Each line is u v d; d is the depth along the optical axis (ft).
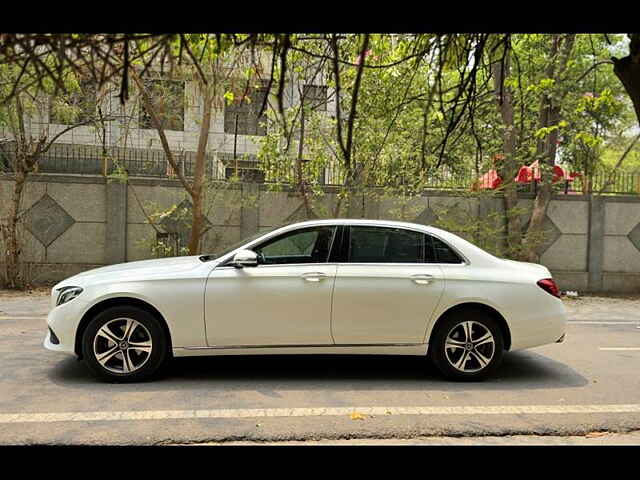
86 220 37.81
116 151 46.52
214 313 17.67
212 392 16.92
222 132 60.85
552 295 18.81
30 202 37.14
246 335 17.79
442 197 40.01
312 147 36.55
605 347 24.09
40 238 37.35
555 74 36.01
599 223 41.14
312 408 15.65
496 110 38.58
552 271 41.11
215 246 38.68
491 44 10.93
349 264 18.37
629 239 41.47
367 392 17.20
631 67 9.23
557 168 40.81
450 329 18.35
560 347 24.02
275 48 8.41
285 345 17.98
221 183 37.86
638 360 21.84
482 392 17.42
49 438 13.35
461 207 40.14
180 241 38.83
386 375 19.11
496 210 40.37
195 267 18.10
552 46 36.32
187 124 59.67
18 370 18.93
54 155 42.09
